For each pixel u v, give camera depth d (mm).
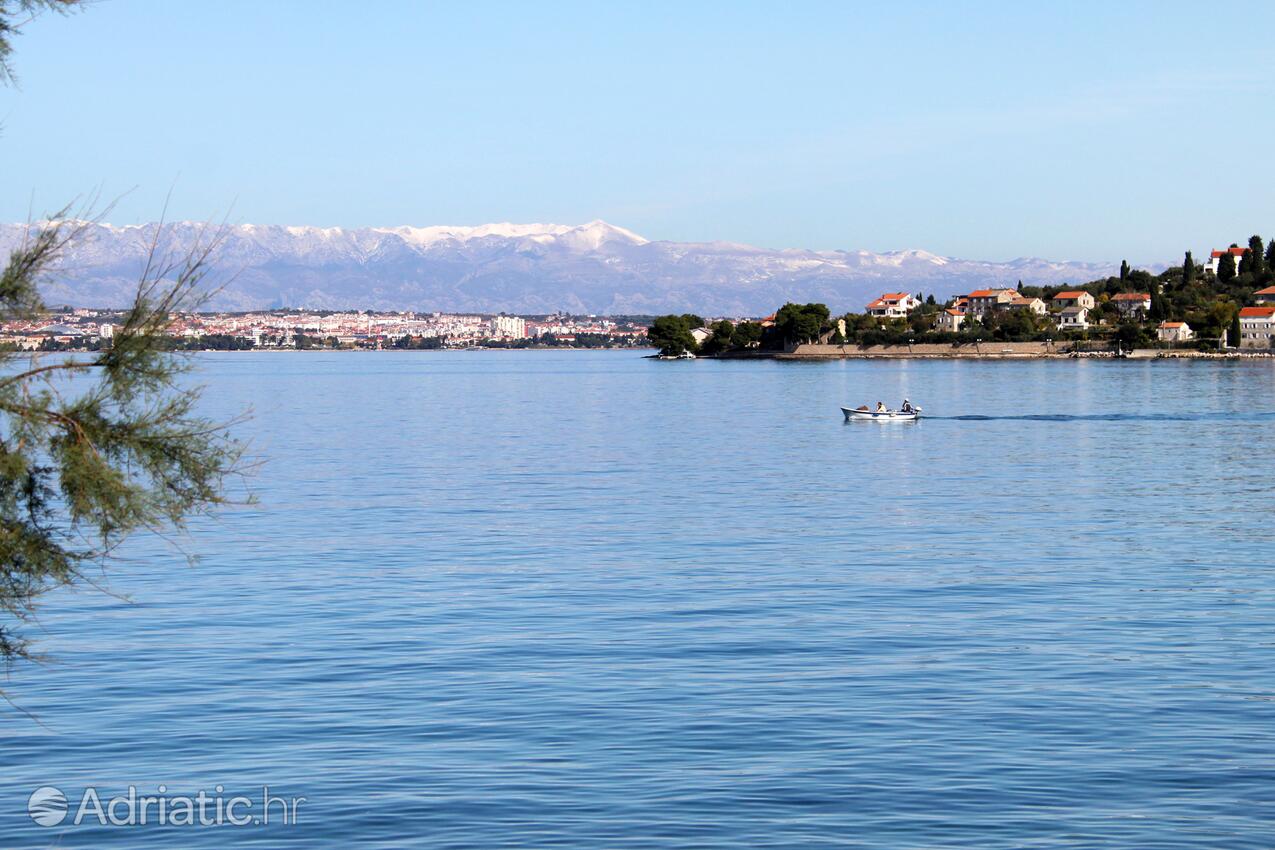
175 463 15805
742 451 107938
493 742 27594
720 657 35062
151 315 15320
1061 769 25828
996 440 119625
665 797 24422
